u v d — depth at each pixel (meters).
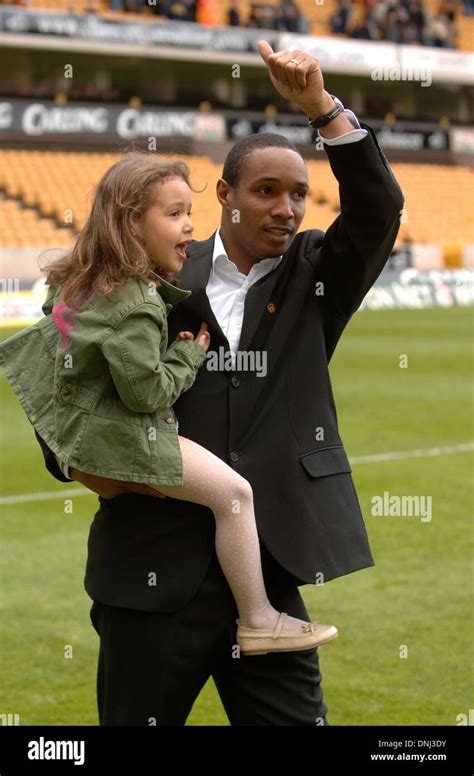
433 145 31.28
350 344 16.84
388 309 23.33
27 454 9.06
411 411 10.98
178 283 2.62
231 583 2.48
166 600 2.50
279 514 2.53
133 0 27.17
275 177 2.50
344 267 2.59
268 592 2.61
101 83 28.33
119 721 2.57
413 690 4.28
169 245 2.43
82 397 2.41
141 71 28.84
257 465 2.54
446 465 8.54
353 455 8.91
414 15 31.89
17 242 21.89
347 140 2.43
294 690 2.58
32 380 2.54
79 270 2.42
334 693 4.25
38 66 27.55
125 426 2.38
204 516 2.53
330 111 2.44
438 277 24.73
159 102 29.41
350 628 5.03
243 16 30.09
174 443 2.42
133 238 2.38
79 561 6.11
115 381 2.34
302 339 2.62
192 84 29.92
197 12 28.39
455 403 11.48
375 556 6.14
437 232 28.34
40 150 24.95
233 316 2.61
